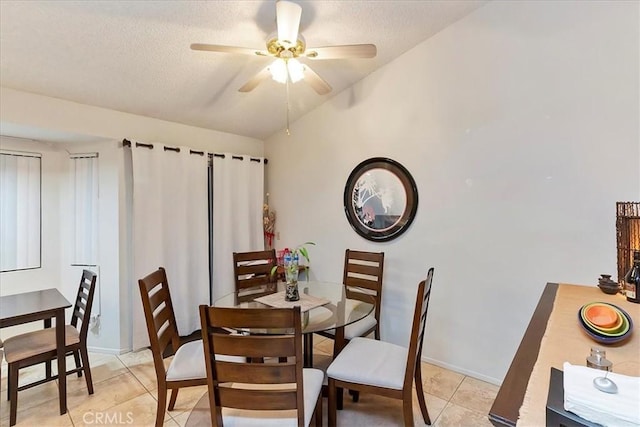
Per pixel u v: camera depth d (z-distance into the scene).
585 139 2.11
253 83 2.40
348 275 3.36
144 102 3.02
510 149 2.41
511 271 2.43
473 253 2.61
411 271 2.96
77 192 3.20
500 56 2.44
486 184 2.53
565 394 0.77
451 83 2.69
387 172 3.07
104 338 3.14
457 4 2.46
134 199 3.08
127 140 3.06
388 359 2.00
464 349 2.68
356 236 3.35
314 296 2.52
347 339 2.43
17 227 3.06
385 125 3.09
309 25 2.47
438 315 2.81
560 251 2.22
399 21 2.54
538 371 0.96
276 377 1.46
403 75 2.96
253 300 2.41
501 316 2.49
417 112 2.89
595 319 1.24
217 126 3.72
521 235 2.38
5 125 2.54
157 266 3.21
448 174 2.72
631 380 0.82
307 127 3.77
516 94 2.38
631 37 1.95
